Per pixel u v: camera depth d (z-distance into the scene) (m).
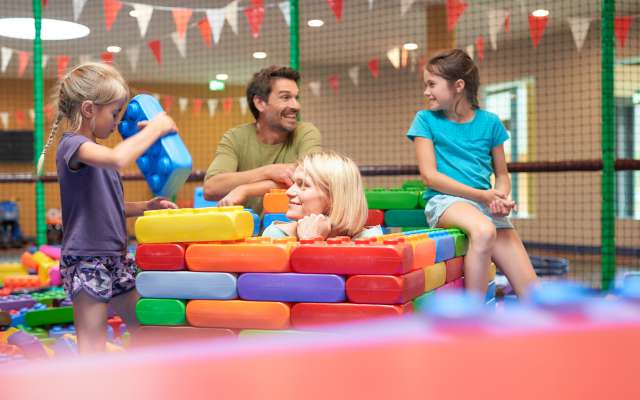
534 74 9.21
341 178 1.96
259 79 2.92
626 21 5.39
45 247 4.83
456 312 0.30
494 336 0.29
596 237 8.77
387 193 2.82
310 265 1.56
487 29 7.94
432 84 2.62
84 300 1.97
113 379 0.27
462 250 2.25
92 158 1.87
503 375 0.25
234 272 1.64
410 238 1.72
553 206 9.40
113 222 2.03
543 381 0.25
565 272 5.62
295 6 4.12
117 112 2.05
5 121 11.10
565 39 8.77
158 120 1.98
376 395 0.25
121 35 8.15
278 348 0.31
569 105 8.78
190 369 0.28
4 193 12.35
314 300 1.55
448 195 2.52
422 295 1.69
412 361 0.27
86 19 7.26
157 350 0.31
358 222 1.97
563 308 0.30
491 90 9.77
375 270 1.51
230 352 0.30
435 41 7.28
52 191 12.16
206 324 1.65
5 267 4.96
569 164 3.53
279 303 1.58
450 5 5.38
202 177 4.71
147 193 11.50
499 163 2.70
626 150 8.69
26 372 0.28
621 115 8.69
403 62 9.44
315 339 0.32
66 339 2.29
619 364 0.25
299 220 1.93
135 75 11.11
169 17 7.27
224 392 0.26
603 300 0.31
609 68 3.48
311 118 10.84
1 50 8.98
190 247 1.67
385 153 10.52
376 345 0.29
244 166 2.98
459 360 0.27
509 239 2.54
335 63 10.57
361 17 7.65
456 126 2.65
